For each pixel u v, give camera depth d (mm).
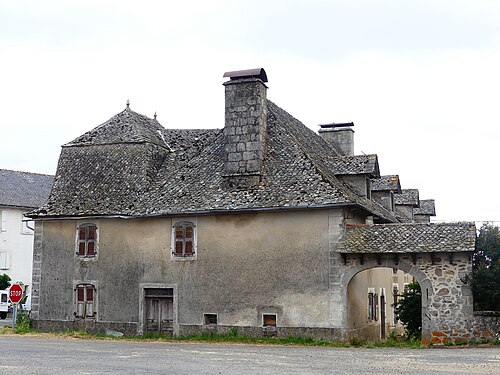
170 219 20438
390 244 17875
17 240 40156
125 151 22359
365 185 21062
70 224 21609
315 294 18531
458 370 11992
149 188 21297
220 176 20688
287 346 17359
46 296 21594
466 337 17125
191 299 19906
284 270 18953
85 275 21219
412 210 29312
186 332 19828
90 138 23219
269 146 20641
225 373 11438
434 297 17484
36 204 40969
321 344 17812
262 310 19062
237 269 19500
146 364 12734
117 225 21062
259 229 19391
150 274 20484
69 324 21203
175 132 24141
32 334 20547
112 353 14844
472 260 17672
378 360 13672
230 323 19375
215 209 19406
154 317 20500
